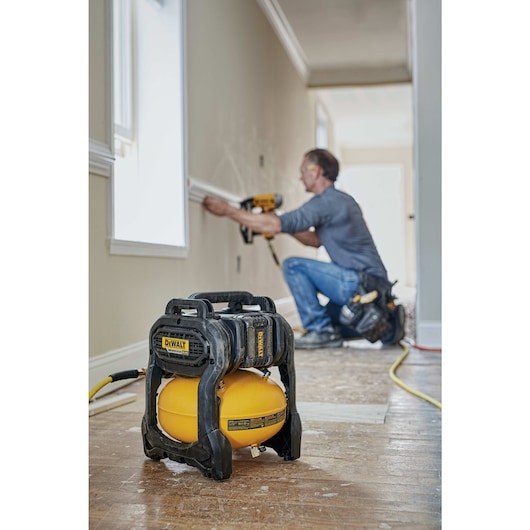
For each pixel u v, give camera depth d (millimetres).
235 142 4340
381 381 2822
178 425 1540
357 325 3971
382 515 1256
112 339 2584
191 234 3424
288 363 1626
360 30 6023
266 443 1675
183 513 1270
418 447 1749
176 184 3248
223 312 1692
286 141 6168
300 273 4078
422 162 3883
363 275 3977
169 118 3262
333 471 1536
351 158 11727
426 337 3967
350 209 3984
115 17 3156
